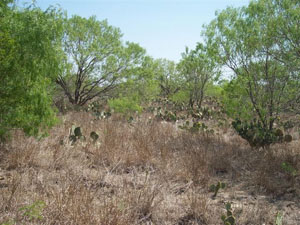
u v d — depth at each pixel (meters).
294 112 7.47
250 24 7.84
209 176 5.40
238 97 8.12
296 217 4.02
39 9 5.72
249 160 6.36
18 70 5.30
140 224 3.62
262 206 4.27
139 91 14.95
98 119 10.90
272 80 7.63
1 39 4.97
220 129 10.59
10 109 5.36
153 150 6.55
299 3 6.90
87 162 5.74
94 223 3.25
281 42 6.98
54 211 3.39
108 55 13.76
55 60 5.87
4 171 4.90
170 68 22.44
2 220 3.16
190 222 3.77
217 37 8.45
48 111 5.82
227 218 3.60
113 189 4.55
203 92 17.05
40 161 5.32
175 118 12.10
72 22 13.24
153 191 4.11
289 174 5.44
